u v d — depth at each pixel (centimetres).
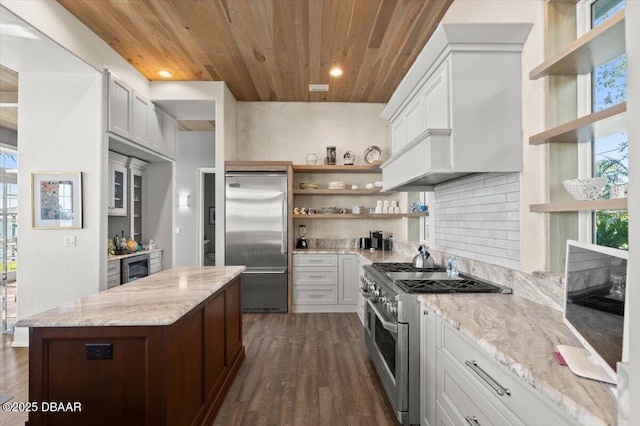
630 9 58
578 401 80
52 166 328
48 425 154
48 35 264
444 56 205
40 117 329
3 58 299
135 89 394
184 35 322
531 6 187
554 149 175
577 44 142
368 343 304
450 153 201
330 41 331
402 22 298
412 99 280
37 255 327
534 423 98
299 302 460
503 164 196
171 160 498
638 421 57
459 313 155
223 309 256
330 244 515
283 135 511
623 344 77
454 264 264
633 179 57
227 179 451
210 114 494
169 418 158
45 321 150
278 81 434
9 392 247
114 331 155
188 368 185
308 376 275
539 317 149
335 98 497
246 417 220
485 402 125
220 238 452
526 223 191
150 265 466
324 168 480
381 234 493
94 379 156
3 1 228
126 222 462
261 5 274
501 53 198
